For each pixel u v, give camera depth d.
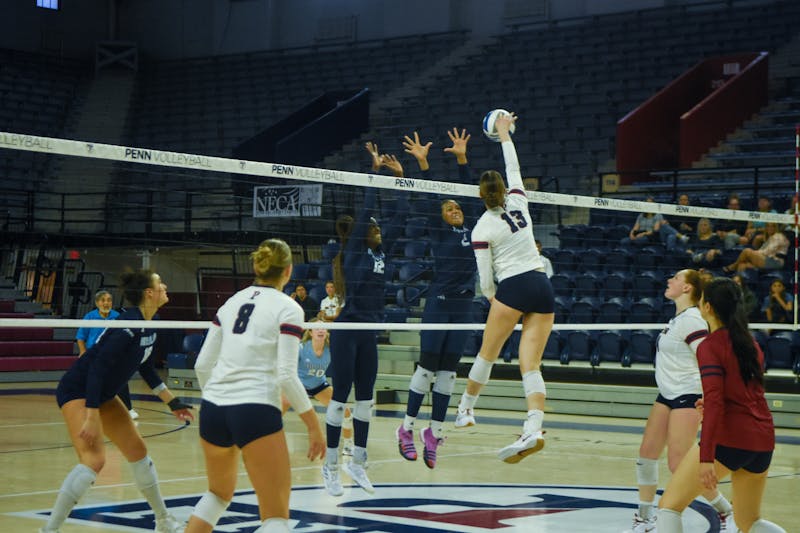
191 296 19.84
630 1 24.73
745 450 4.54
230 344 4.37
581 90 22.77
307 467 8.88
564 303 14.62
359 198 18.64
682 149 19.09
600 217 17.70
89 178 24.69
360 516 6.54
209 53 29.98
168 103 28.20
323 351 9.12
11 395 15.98
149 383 5.95
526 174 20.88
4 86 26.89
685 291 6.04
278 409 4.34
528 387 5.86
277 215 17.75
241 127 26.42
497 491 7.64
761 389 4.65
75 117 27.36
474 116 23.25
